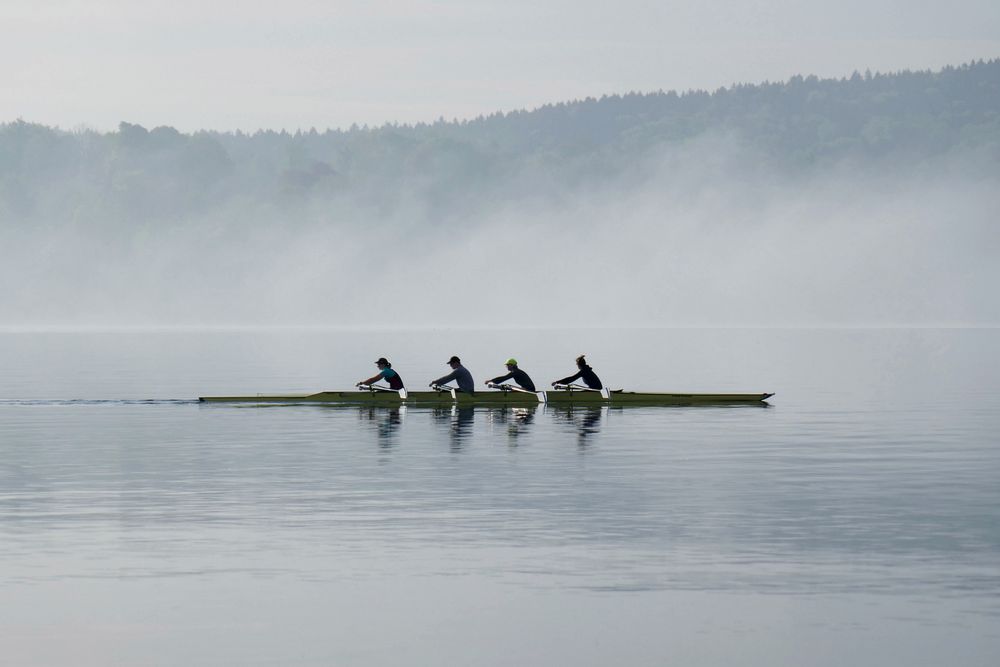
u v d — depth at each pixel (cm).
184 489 8700
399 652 4809
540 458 10456
